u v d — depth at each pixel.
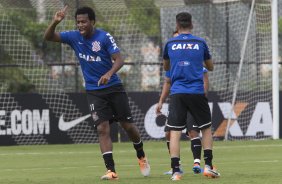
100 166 39.91
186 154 48.41
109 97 30.36
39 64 69.38
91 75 30.34
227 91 63.50
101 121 30.09
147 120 62.12
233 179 28.84
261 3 65.19
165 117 62.28
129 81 75.06
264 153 48.38
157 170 36.28
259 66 65.31
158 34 76.44
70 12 64.75
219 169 35.78
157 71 74.62
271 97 64.56
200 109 29.38
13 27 71.50
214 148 53.34
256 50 65.50
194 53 29.09
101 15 72.69
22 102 59.72
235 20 66.88
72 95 61.00
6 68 75.25
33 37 72.38
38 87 69.19
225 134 62.81
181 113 29.06
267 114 64.12
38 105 60.16
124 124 31.03
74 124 61.00
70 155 49.00
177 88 29.11
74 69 66.12
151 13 77.44
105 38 29.94
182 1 65.06
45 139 60.25
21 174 34.69
